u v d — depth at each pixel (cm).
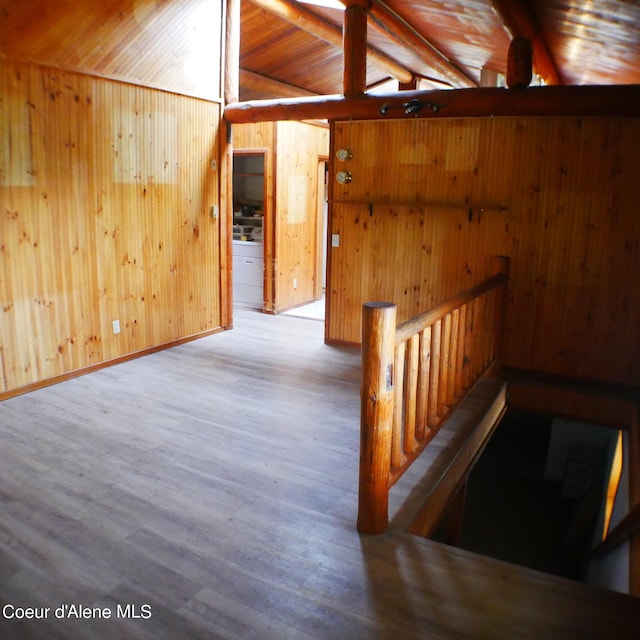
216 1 518
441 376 323
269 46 621
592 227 436
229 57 540
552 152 437
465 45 570
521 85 417
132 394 411
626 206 423
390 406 240
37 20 374
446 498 312
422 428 297
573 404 436
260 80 661
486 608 202
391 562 228
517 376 465
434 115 455
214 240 568
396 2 490
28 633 187
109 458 312
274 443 337
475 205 469
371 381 233
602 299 443
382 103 463
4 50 361
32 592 206
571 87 403
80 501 268
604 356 450
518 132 445
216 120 543
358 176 512
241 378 454
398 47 607
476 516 624
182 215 522
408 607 202
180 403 396
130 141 458
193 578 215
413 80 773
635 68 470
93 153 430
